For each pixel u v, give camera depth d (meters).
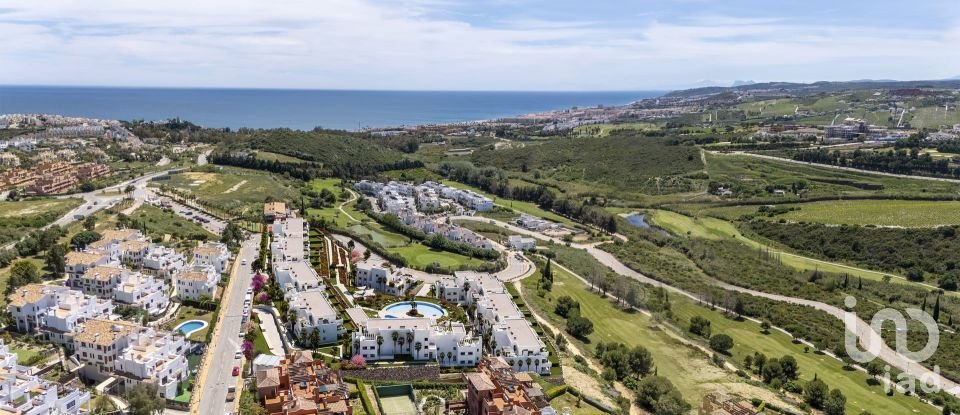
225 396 185.62
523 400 174.25
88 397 176.12
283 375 182.62
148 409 168.12
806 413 198.75
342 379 193.25
